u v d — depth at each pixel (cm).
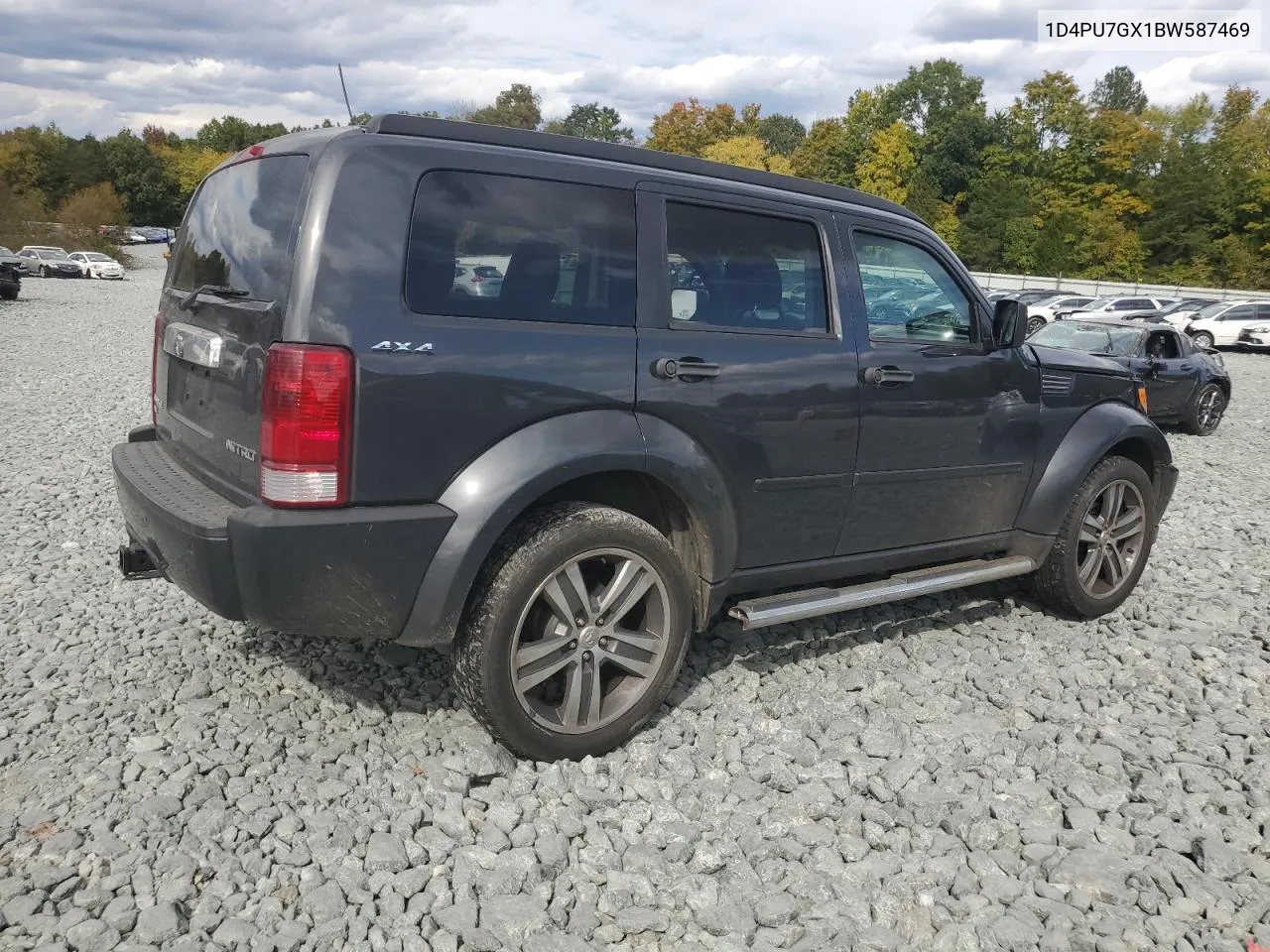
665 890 274
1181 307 3412
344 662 410
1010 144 9331
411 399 297
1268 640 480
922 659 440
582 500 355
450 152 314
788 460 379
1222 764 350
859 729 366
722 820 306
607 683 357
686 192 362
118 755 331
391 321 296
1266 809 313
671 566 345
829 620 483
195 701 370
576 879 275
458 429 305
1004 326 440
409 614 310
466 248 312
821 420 384
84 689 381
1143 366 1280
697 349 352
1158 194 7000
